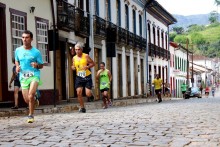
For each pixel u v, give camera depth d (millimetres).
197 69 87938
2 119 10867
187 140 6473
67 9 20094
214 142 6273
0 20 15023
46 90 17797
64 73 20234
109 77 16969
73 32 21359
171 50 54312
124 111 13594
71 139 6707
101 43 25844
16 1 16047
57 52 19797
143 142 6324
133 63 34156
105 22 26125
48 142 6414
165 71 48562
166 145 6031
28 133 7551
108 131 7691
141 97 36219
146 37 38312
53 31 14711
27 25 16812
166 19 48375
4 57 14977
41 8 18031
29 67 8867
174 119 10133
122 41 29844
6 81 14969
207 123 9102
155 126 8500
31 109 9133
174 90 56031
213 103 20203
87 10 23953
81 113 12609
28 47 8852
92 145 6082
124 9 31859
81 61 12523
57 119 10328
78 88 12688
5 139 6832
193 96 50188
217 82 143000
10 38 15430
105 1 27375
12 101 14992
